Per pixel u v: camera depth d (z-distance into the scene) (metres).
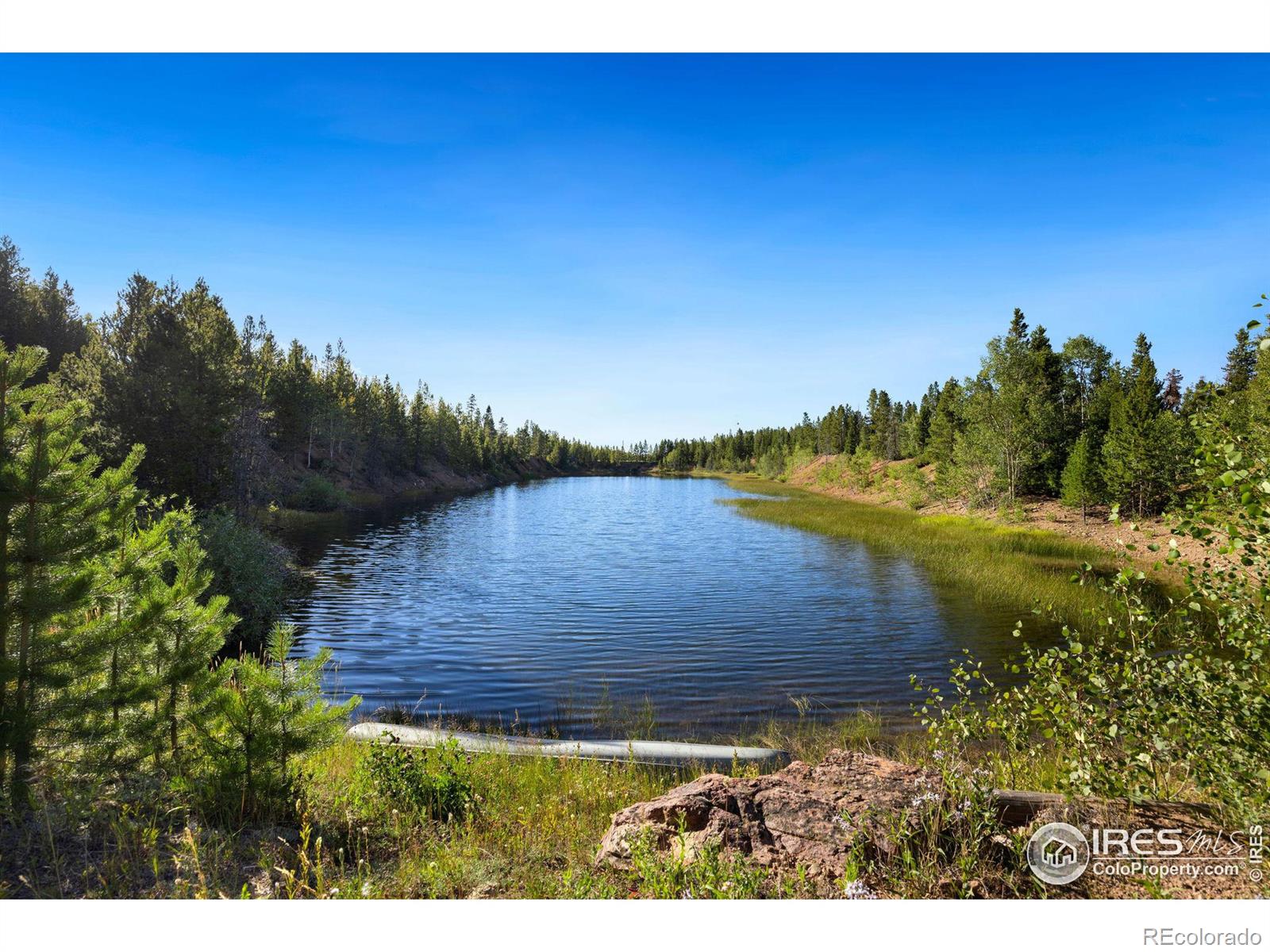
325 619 19.16
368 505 59.22
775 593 22.72
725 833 4.64
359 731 9.34
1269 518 3.85
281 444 60.72
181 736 5.93
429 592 23.08
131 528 6.34
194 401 30.16
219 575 17.91
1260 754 4.11
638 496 83.06
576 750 8.79
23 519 5.11
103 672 5.70
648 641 16.70
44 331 49.22
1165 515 4.48
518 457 155.75
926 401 82.69
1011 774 6.58
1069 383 54.41
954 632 17.19
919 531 38.03
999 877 4.25
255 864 4.62
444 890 4.38
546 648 16.09
